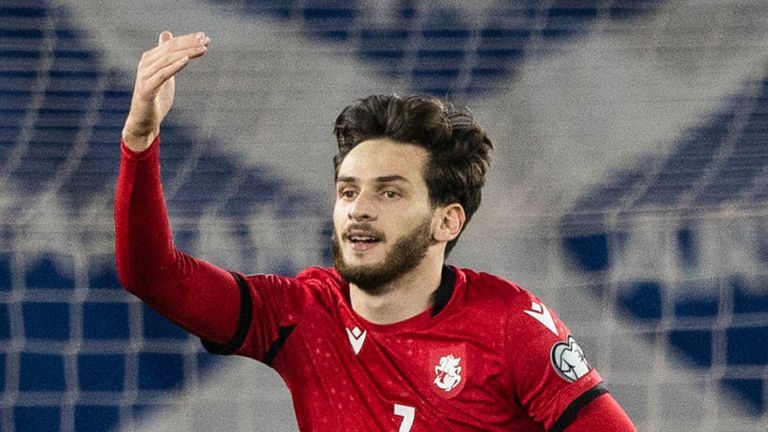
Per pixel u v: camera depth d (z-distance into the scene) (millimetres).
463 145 9062
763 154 20672
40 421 19656
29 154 20234
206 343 9031
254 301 9008
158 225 8359
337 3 23438
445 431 8766
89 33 22703
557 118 22016
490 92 22594
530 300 9039
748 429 20250
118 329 19969
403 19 23484
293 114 21562
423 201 8805
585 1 23750
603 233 20156
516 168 20766
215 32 22906
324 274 9523
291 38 22875
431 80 22750
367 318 8945
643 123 21859
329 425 8930
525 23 23531
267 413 20062
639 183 20312
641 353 20469
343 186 8820
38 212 19094
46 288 19859
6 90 21562
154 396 19922
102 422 19734
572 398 8711
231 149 20797
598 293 20422
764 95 22406
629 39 23344
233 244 19219
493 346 8773
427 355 8805
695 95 22469
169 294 8586
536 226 19266
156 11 22984
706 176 20281
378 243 8648
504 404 8852
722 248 20047
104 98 21844
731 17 23344
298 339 9055
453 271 9188
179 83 21688
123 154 8258
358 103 9023
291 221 18578
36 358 19734
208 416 19969
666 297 20375
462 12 23625
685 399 20438
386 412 8812
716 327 20281
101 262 19984
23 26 22312
